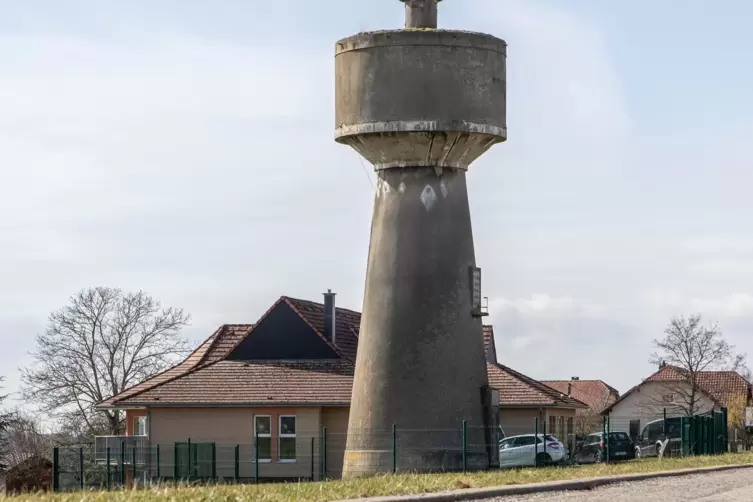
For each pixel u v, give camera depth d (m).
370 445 37.31
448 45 36.94
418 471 36.47
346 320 60.56
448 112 36.88
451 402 37.09
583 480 27.33
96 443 49.91
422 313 37.41
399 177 38.03
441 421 36.94
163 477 49.34
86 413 68.94
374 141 37.56
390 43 37.03
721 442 52.38
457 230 37.97
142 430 53.94
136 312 70.31
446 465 36.75
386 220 38.12
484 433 37.56
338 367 53.09
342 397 50.66
